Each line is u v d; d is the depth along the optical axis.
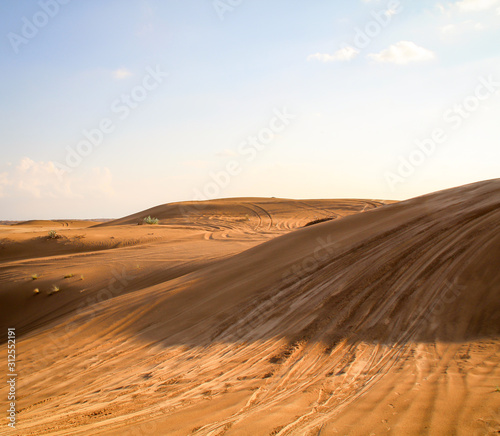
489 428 3.70
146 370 7.73
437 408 4.31
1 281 22.17
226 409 5.20
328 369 6.54
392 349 7.06
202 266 19.89
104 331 11.08
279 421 4.53
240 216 63.56
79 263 24.83
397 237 13.54
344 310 9.12
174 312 11.49
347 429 4.07
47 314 17.38
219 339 8.88
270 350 7.77
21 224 85.00
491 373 5.32
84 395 6.79
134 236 36.88
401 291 9.48
